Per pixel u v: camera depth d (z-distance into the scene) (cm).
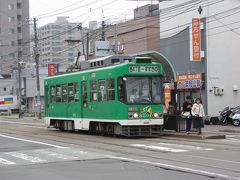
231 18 3938
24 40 11781
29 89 9425
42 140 2341
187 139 2208
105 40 5550
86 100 2597
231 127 3297
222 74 3906
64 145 2036
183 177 1133
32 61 9775
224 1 3916
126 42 5678
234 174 1160
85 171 1266
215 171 1212
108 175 1188
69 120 2839
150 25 5344
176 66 4184
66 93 2869
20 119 6166
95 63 2703
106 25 5400
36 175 1223
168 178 1123
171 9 4241
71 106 2789
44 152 1767
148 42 5334
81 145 2012
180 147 1838
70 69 3008
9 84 10131
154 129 2327
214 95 3872
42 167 1372
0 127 3791
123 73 2267
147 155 1597
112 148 1848
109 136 2475
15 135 2758
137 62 2311
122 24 5750
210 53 3878
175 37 4188
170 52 4262
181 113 2536
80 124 2670
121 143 2042
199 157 1507
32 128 3512
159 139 2231
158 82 2342
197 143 2000
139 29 5456
